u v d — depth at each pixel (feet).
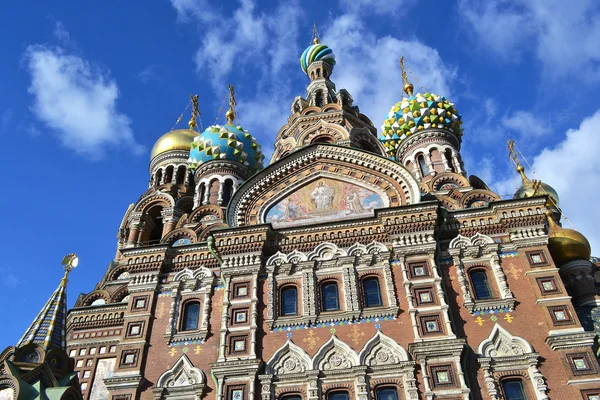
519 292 72.64
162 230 133.90
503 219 79.15
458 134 135.85
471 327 70.13
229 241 82.43
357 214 85.81
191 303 80.69
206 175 130.72
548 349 66.80
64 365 76.18
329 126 118.93
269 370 69.92
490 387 64.13
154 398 70.13
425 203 79.92
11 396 65.77
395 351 69.00
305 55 160.04
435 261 76.23
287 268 79.66
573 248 89.15
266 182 91.71
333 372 67.97
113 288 113.29
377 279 77.56
